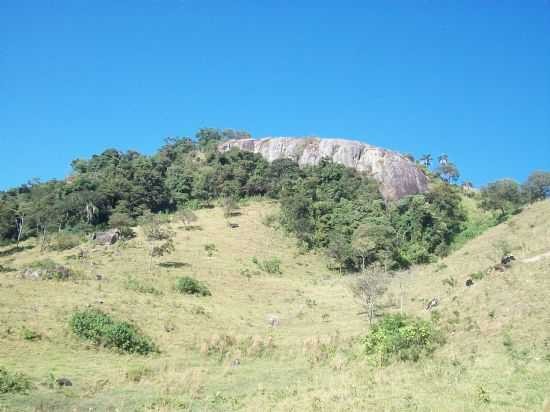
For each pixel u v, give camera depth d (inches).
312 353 1250.0
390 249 2940.5
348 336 1433.3
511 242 2188.7
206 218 3757.4
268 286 2363.4
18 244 3216.0
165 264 2484.0
